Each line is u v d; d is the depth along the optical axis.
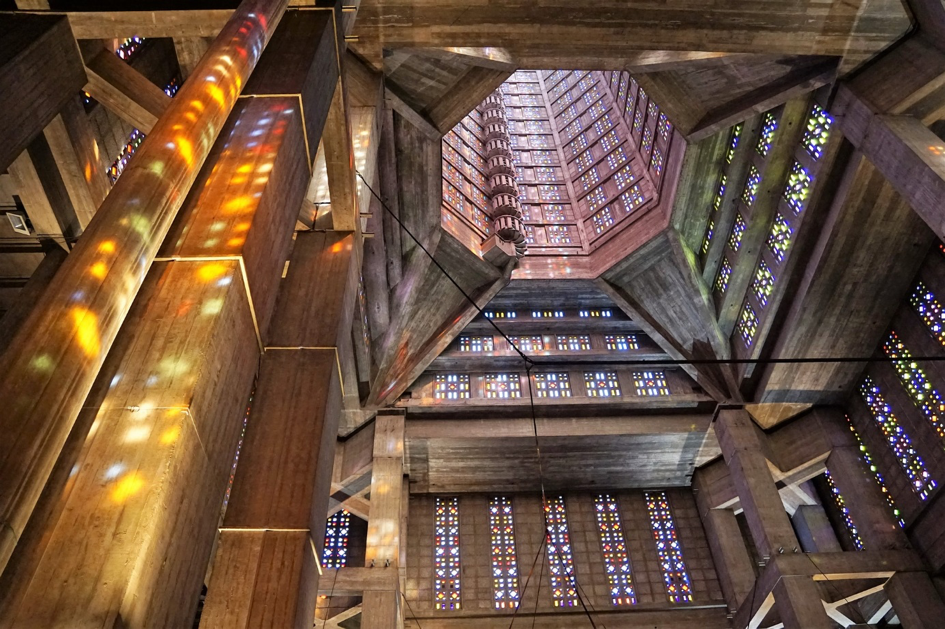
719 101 19.62
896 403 21.70
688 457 27.94
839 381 23.64
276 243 6.91
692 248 24.58
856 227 18.78
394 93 18.12
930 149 14.66
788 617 19.80
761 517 21.50
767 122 19.95
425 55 16.98
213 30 8.87
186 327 5.41
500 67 17.97
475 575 26.25
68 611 3.81
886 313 21.36
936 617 19.34
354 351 23.66
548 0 15.85
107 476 4.48
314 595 7.70
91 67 9.75
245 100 7.71
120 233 4.43
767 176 20.48
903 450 21.48
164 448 4.64
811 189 19.02
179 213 6.33
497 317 27.81
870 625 23.78
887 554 20.59
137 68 12.58
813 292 20.44
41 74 8.53
